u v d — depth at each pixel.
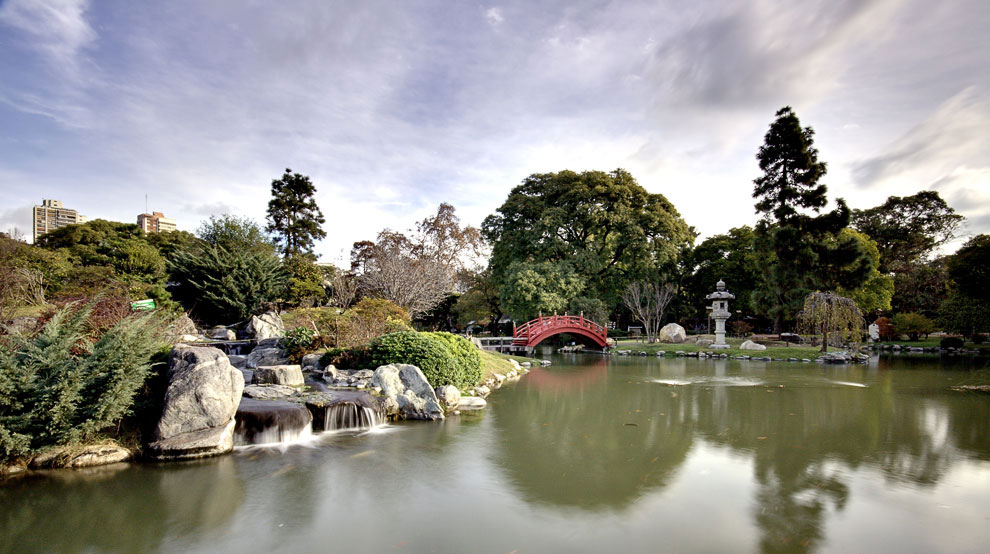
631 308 30.73
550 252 29.62
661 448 7.65
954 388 13.77
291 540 4.53
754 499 5.52
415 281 23.17
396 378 10.15
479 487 5.92
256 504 5.36
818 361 21.69
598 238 30.69
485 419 9.82
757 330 37.84
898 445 7.79
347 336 13.55
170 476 6.20
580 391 13.62
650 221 29.17
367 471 6.49
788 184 26.03
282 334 14.82
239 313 21.19
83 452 6.44
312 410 8.55
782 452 7.42
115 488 5.77
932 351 25.89
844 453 7.35
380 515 5.09
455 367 11.62
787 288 25.81
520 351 27.78
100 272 18.89
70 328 6.91
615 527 4.79
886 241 34.00
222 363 7.45
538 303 26.47
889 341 30.52
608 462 6.93
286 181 33.91
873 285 28.19
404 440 8.08
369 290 24.17
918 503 5.39
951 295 27.12
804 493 5.70
